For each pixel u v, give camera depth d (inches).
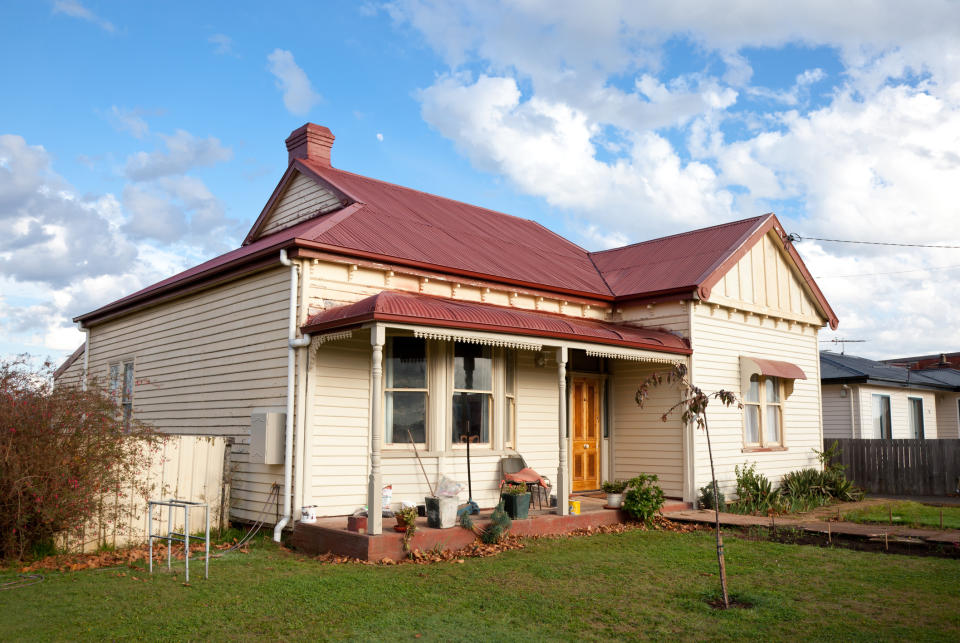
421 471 442.0
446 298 474.3
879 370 982.4
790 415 665.0
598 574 322.7
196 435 465.1
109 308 616.7
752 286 615.5
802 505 571.8
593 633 239.6
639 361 573.3
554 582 307.6
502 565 339.3
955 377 1130.0
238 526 440.1
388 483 429.4
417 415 450.6
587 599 280.4
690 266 586.2
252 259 435.5
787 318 655.8
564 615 259.0
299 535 384.8
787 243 657.0
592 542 403.9
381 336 366.6
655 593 290.2
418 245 483.5
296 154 621.9
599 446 578.2
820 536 427.2
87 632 236.7
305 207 586.6
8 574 316.2
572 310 561.3
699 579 314.5
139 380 528.4
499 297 506.9
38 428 338.0
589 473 567.8
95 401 365.7
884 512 568.1
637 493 470.3
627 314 584.1
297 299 411.2
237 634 236.2
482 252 537.0
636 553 372.5
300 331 404.8
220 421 467.5
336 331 388.8
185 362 516.4
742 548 388.5
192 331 512.7
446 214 622.2
